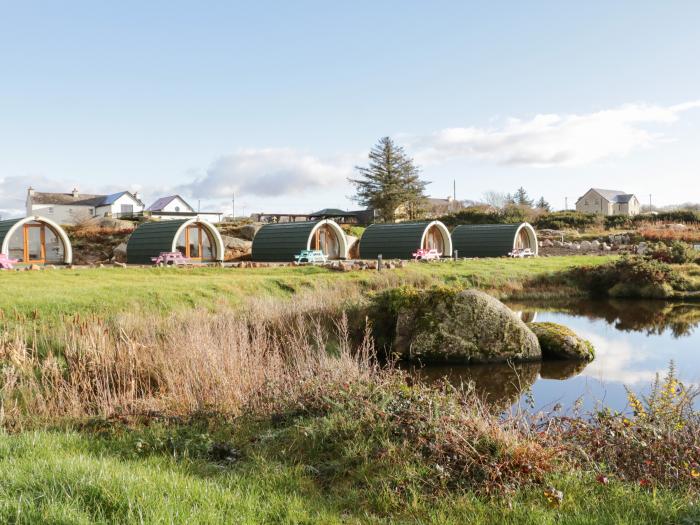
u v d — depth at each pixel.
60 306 12.22
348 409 5.85
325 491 4.58
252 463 5.08
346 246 34.75
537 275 25.36
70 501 3.64
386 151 66.62
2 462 4.46
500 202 81.62
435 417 5.38
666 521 3.82
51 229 27.50
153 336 9.76
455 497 4.31
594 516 3.88
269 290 17.28
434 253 35.00
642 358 12.53
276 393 6.91
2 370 8.09
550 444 5.25
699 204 95.56
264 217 61.59
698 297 22.92
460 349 12.43
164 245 27.38
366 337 10.21
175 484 4.10
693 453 5.10
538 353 12.65
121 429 6.12
